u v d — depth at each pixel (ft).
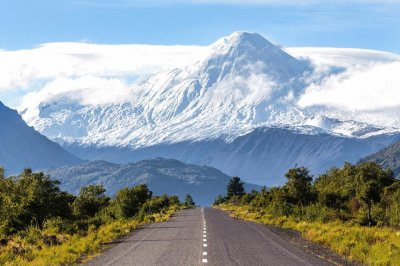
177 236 177.47
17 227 201.87
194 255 122.11
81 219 272.10
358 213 256.52
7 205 200.75
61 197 223.30
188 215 366.22
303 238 165.37
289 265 104.63
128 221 278.26
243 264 106.22
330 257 117.80
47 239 157.69
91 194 306.76
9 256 123.65
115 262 112.27
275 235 176.55
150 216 329.11
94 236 171.12
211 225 235.61
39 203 212.23
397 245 130.93
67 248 135.03
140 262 111.55
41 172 226.79
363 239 146.00
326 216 258.78
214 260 112.47
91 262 113.50
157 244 150.82
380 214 241.14
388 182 287.89
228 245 143.43
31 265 108.06
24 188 218.59
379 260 107.24
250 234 181.37
